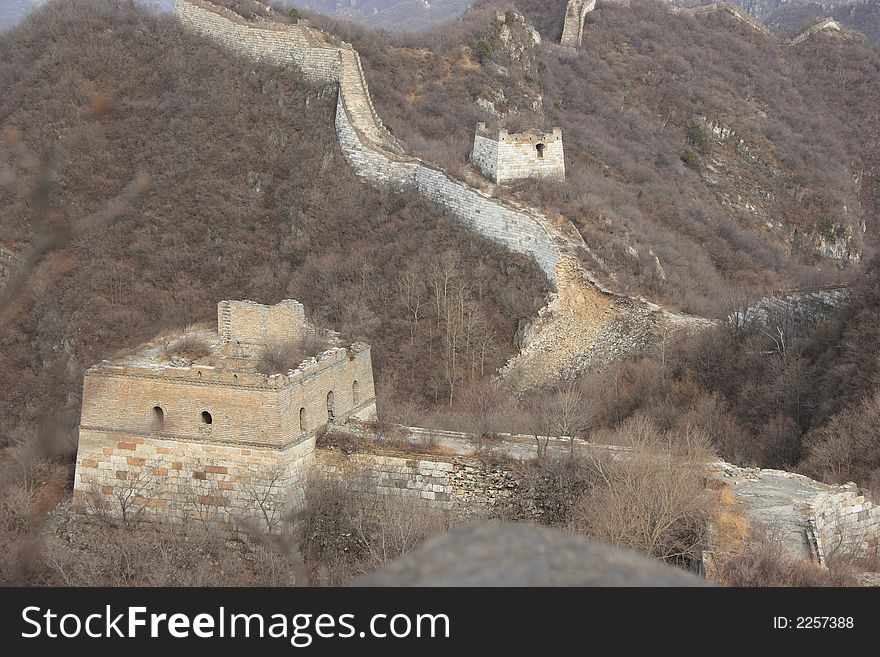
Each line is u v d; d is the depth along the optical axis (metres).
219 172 67.69
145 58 77.31
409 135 70.88
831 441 33.84
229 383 29.39
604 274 52.62
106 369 30.44
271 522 28.97
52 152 40.91
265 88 73.06
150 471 30.11
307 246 61.12
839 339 42.34
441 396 47.19
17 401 44.34
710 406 41.38
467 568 7.31
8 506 30.16
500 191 58.91
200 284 59.44
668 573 7.39
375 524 29.16
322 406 31.12
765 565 22.72
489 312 52.75
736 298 52.03
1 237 37.66
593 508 26.47
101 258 55.00
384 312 53.03
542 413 39.03
